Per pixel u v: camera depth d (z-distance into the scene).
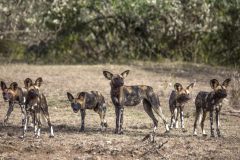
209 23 74.44
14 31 70.19
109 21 76.69
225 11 75.62
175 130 36.41
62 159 27.92
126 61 74.50
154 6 73.19
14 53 78.94
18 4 69.50
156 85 54.53
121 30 77.06
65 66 68.12
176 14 73.62
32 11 72.00
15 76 58.56
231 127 37.25
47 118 32.66
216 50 77.38
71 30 77.25
